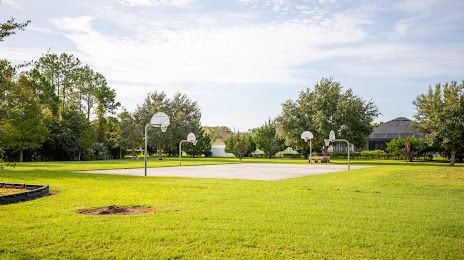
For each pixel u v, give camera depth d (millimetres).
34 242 4875
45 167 23562
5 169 20922
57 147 40625
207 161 38938
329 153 51219
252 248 4672
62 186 11289
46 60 49500
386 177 15789
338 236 5254
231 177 16297
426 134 34094
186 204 7828
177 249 4598
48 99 41281
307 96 41688
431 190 11109
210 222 6016
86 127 43250
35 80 43188
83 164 29109
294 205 7812
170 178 15055
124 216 6453
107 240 4945
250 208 7359
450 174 16938
